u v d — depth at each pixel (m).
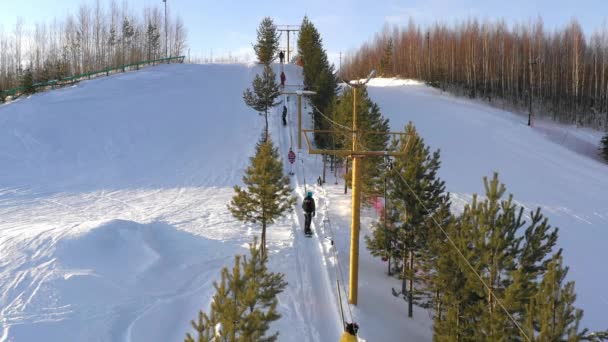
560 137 50.69
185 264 15.57
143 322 11.84
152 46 81.19
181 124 38.41
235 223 21.44
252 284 8.45
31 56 70.69
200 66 58.69
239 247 17.78
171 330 11.93
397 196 15.88
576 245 22.50
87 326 11.31
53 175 29.59
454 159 35.59
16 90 47.12
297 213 22.53
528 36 79.38
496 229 11.52
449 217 15.01
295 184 28.19
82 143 34.03
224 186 28.33
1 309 11.46
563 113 64.56
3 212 22.86
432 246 13.95
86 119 37.31
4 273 13.10
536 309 9.45
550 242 12.28
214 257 16.50
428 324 15.29
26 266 13.55
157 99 43.00
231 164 32.12
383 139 25.03
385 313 14.69
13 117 36.53
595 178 34.00
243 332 8.18
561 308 9.10
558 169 35.53
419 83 73.00
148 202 25.19
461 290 12.13
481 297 11.88
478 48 77.62
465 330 11.58
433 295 15.27
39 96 42.50
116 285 13.24
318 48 45.69
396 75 85.94
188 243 17.36
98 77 52.72
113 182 28.84
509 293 10.31
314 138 37.09
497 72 73.94
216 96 45.44
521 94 72.00
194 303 13.23
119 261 14.67
